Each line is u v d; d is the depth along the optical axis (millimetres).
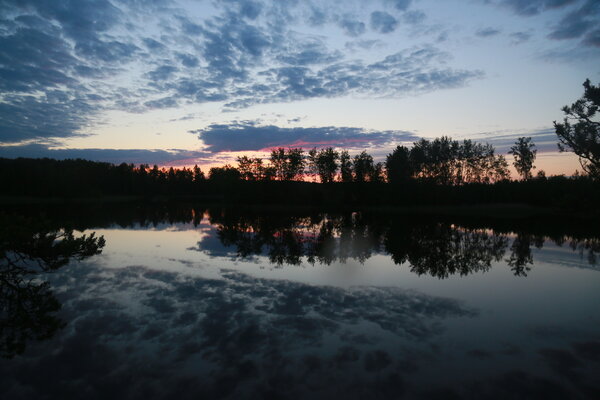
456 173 87375
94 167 125938
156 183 137125
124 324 7203
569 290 10203
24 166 88750
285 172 84250
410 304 8703
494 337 6832
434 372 5488
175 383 5125
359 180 74812
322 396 4836
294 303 8633
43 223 8500
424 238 22750
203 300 8766
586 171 27297
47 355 5914
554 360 5930
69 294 9156
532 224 34344
